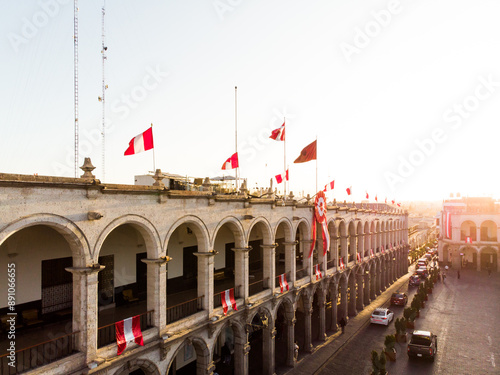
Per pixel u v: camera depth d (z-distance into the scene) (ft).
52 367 37.22
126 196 45.57
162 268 50.57
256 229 105.60
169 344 50.29
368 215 141.38
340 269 108.17
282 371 77.92
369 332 104.78
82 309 40.57
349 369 79.20
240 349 67.05
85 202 40.73
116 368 43.98
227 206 63.62
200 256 59.21
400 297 134.82
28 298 49.93
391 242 183.52
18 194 34.35
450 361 83.10
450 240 234.38
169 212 51.83
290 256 84.12
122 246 64.23
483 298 147.23
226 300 63.16
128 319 45.70
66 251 55.06
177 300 68.39
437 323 112.98
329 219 104.58
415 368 79.41
